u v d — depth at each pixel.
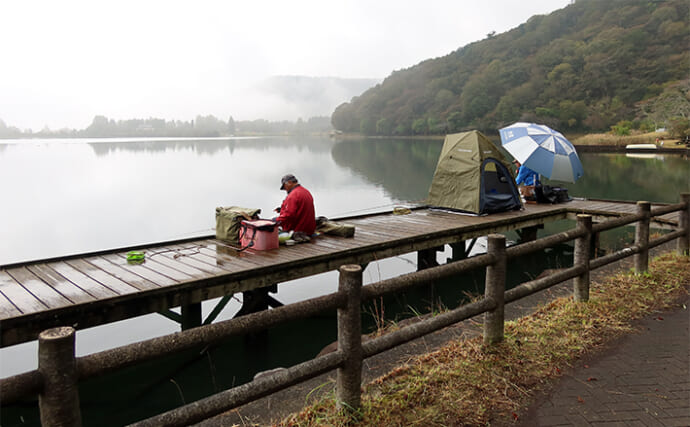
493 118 91.81
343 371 2.34
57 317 3.98
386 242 6.68
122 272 5.12
